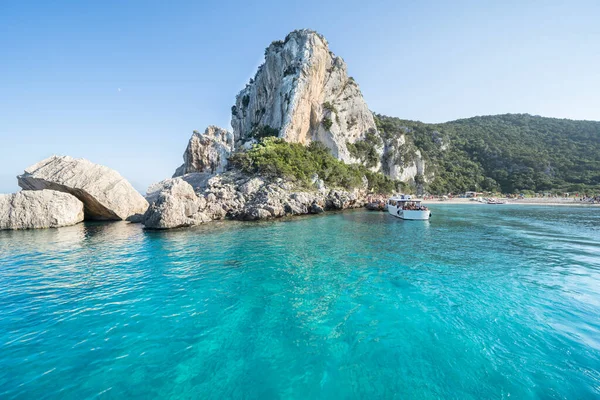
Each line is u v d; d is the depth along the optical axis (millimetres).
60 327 8219
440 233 23531
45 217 27188
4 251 17578
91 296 10500
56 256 16312
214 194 33031
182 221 25969
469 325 8352
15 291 10984
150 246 18703
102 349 7148
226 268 13859
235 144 78500
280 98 68375
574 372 6273
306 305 9758
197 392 5711
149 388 5809
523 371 6320
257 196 34688
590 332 7938
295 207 35500
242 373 6297
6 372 6238
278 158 44000
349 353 7027
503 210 48812
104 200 32000
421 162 93250
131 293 10773
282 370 6402
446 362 6660
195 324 8453
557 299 10188
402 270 13508
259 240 20422
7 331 7977
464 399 5520
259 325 8398
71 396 5559
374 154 77438
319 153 56812
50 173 32344
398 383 5977
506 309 9383
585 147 100438
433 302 9945
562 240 20828
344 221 30609
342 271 13367
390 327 8266
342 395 5641
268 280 12164
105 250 17688
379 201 46156
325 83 74312
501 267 14000
